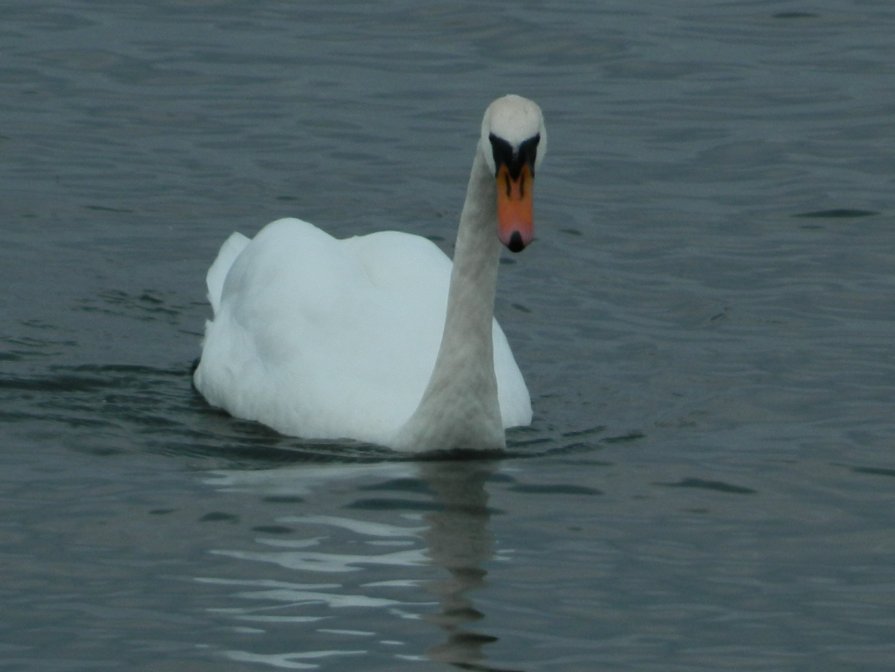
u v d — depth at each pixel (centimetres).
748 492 1438
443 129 2267
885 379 1672
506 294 1880
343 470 1482
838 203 2094
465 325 1481
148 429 1577
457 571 1292
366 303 1627
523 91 2369
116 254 1962
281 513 1386
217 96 2338
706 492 1438
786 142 2250
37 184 2109
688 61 2470
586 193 2123
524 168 1360
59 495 1414
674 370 1705
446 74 2416
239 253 1795
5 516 1371
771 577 1295
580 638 1199
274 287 1658
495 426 1504
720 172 2177
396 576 1280
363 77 2405
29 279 1889
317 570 1288
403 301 1636
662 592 1269
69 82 2361
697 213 2075
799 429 1566
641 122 2300
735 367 1708
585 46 2508
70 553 1312
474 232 1459
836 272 1927
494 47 2505
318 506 1402
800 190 2128
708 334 1786
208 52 2464
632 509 1405
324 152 2205
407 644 1184
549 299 1870
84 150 2194
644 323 1814
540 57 2473
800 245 1995
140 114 2288
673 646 1193
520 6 2634
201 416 1625
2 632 1199
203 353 1706
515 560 1312
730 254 1973
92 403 1628
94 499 1408
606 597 1259
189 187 2114
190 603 1238
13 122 2252
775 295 1873
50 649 1179
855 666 1174
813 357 1725
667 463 1495
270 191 2108
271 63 2434
